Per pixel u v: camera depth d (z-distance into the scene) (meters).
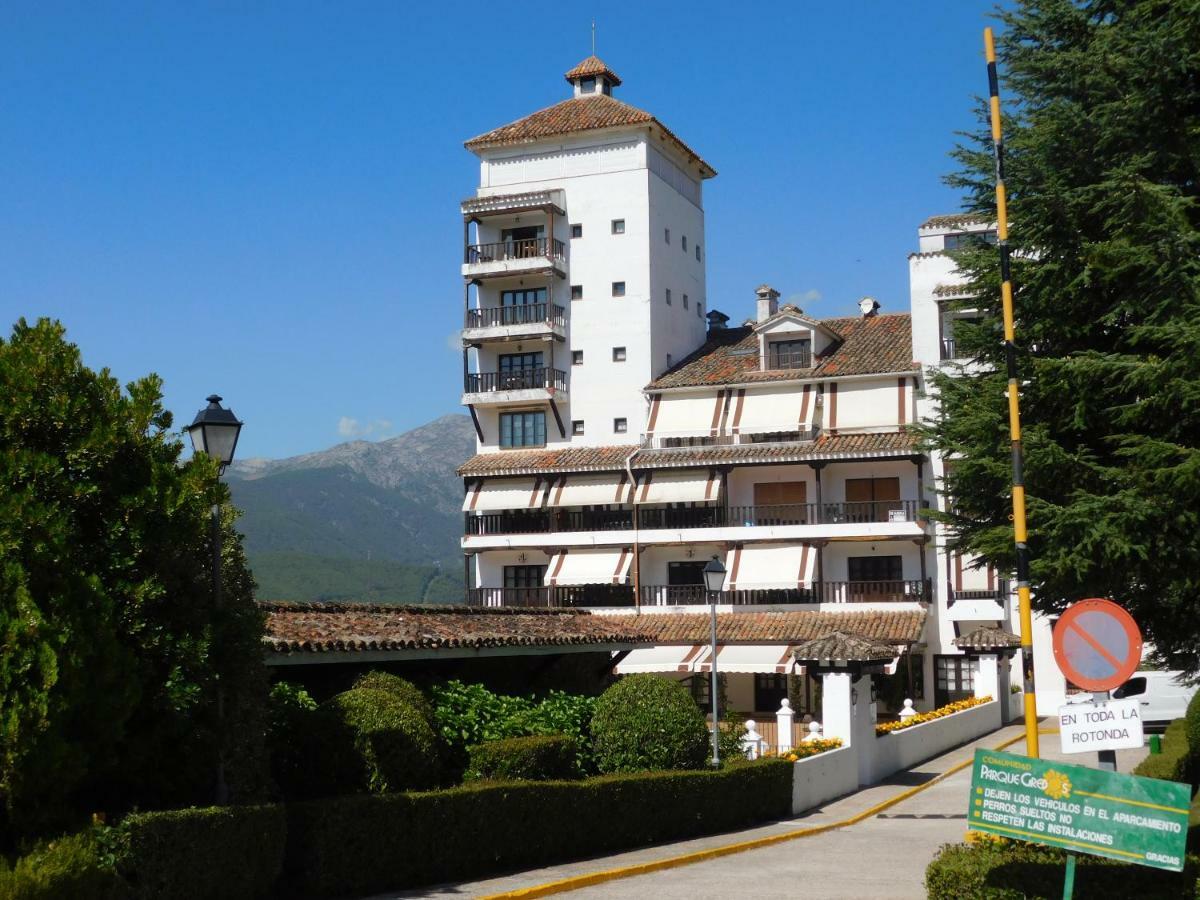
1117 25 20.92
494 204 61.69
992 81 19.25
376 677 20.59
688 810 24.14
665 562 58.81
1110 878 13.38
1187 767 25.14
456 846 18.73
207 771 15.52
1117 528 18.25
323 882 16.58
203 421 16.48
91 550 14.30
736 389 58.12
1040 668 51.38
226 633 15.55
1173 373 18.38
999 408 21.30
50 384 14.48
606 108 63.62
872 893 18.12
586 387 61.41
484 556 61.66
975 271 22.55
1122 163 20.14
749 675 54.72
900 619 52.41
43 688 12.72
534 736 22.36
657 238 62.44
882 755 34.41
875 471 55.47
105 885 13.05
